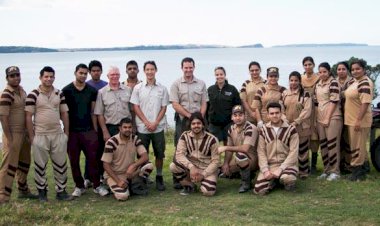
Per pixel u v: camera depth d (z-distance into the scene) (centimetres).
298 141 746
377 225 584
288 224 592
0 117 661
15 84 667
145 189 755
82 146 739
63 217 594
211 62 14462
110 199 722
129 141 733
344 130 831
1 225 563
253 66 862
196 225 568
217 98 823
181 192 746
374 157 829
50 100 687
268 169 737
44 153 689
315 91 819
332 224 589
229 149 750
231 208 662
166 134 1473
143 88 766
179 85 790
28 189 733
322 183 771
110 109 753
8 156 678
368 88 754
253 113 843
